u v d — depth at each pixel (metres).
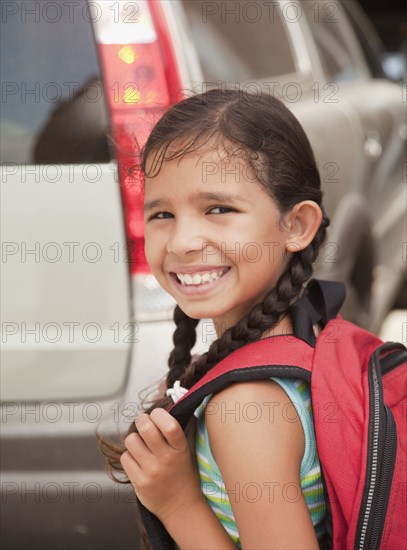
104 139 2.20
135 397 2.19
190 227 1.40
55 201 2.17
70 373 2.20
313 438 1.37
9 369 2.20
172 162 1.41
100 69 2.25
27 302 2.19
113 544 2.24
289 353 1.38
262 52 3.16
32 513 2.22
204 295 1.43
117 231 2.18
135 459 1.47
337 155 3.31
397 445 1.38
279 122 1.48
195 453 1.50
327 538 1.42
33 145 2.20
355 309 3.75
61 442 2.19
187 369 1.57
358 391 1.39
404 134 4.71
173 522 1.48
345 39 4.64
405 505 1.34
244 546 1.35
